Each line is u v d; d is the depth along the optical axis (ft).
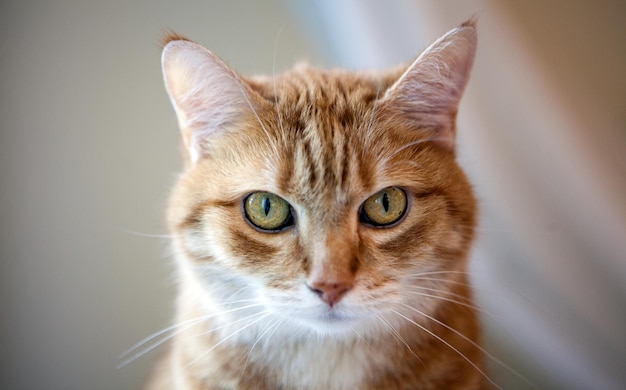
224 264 0.90
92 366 1.20
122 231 1.19
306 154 0.89
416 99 0.93
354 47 1.22
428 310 0.94
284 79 0.99
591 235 1.10
